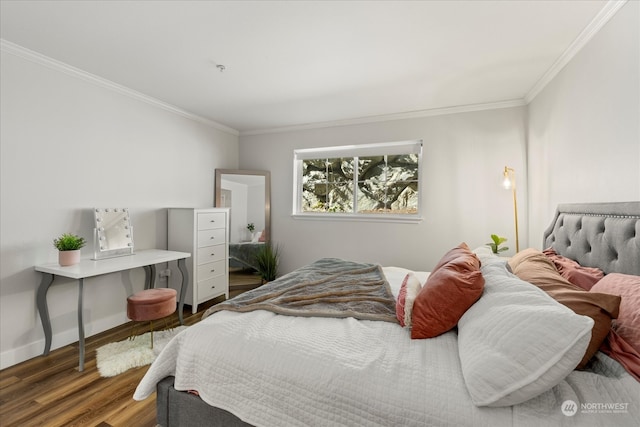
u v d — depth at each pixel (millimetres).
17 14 1778
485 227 3230
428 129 3467
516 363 865
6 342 2139
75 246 2340
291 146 4234
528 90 2857
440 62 2348
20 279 2213
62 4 1686
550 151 2502
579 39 1962
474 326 1073
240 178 4227
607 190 1709
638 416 779
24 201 2236
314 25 1882
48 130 2367
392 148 3711
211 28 1923
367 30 1929
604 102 1738
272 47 2154
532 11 1718
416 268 3545
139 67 2482
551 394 890
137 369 2111
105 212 2742
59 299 2438
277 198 4324
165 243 3416
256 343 1211
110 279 2838
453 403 885
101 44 2125
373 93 2980
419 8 1703
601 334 975
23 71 2215
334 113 3629
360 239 3834
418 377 976
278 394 1074
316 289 1884
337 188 4098
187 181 3688
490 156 3199
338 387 995
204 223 3391
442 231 3414
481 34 1958
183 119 3621
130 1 1662
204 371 1220
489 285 1299
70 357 2266
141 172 3127
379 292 1851
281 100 3213
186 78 2691
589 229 1682
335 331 1304
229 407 1146
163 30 1949
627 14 1527
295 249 4215
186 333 1348
